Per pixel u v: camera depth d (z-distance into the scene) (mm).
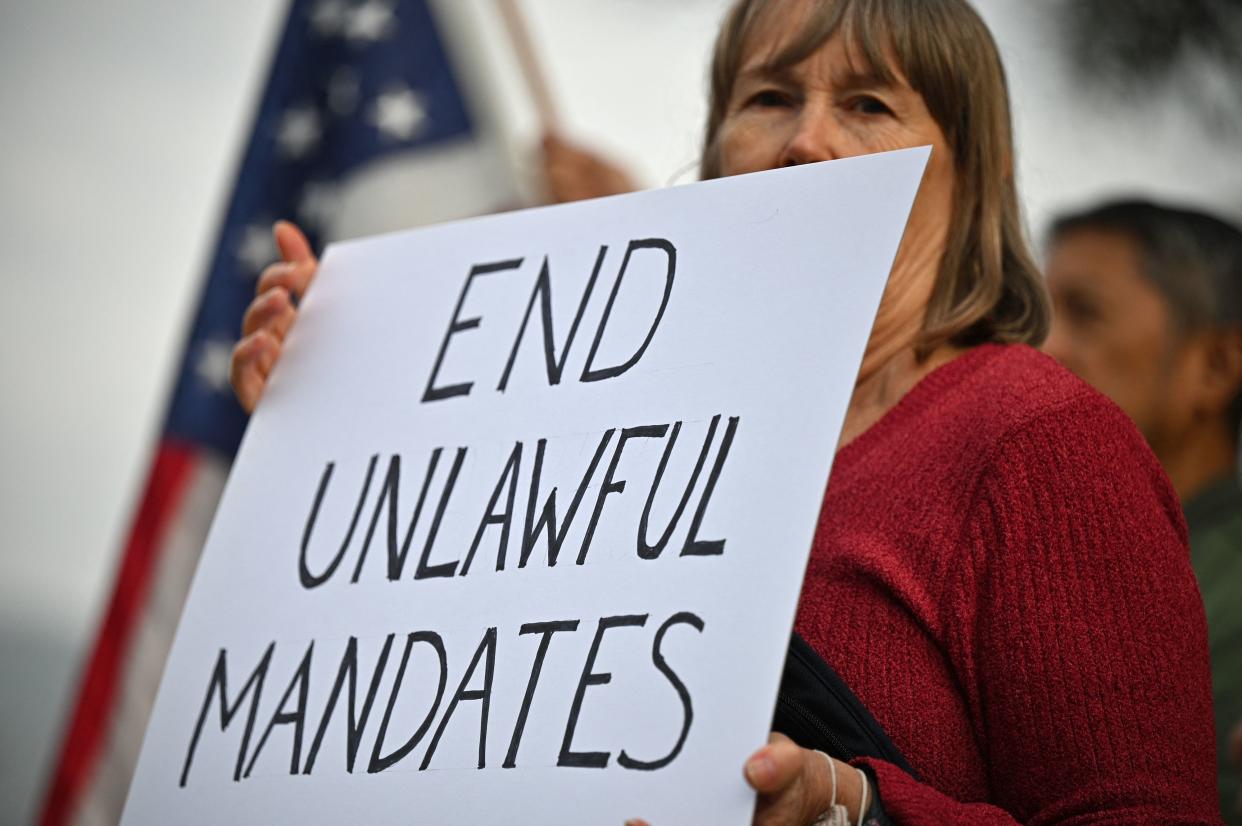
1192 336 3479
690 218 1839
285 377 2053
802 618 1755
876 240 1702
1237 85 4375
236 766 1793
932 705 1688
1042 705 1628
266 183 4488
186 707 1859
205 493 4266
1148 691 1618
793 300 1706
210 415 4312
